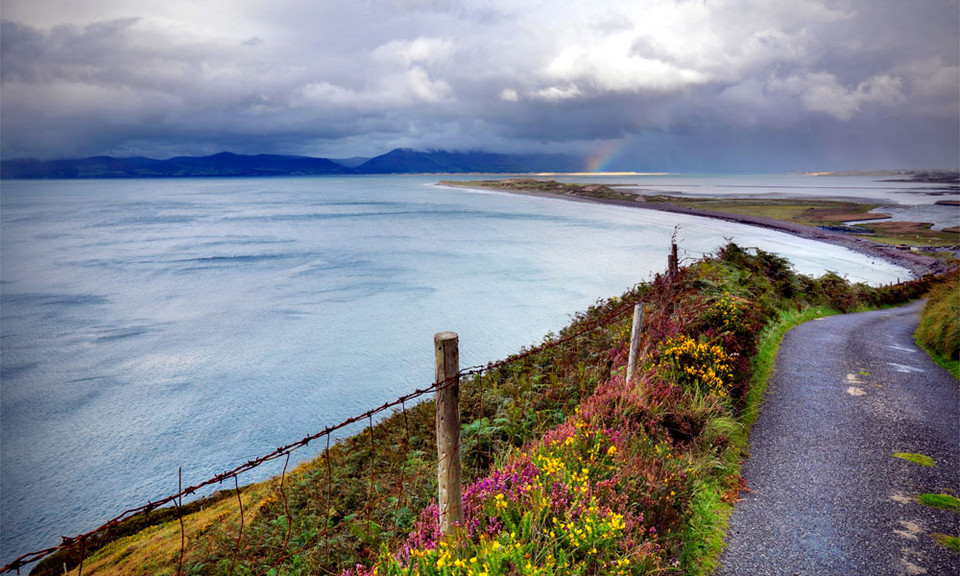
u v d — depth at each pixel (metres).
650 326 9.25
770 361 11.30
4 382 34.44
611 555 3.80
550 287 55.62
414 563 3.60
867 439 7.33
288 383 32.22
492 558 3.34
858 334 15.04
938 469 6.43
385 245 96.31
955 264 73.56
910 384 9.91
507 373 10.91
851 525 5.24
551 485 4.29
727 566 4.58
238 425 27.05
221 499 16.73
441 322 43.16
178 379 34.00
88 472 23.19
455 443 3.69
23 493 21.78
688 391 7.14
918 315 21.95
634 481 4.58
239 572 7.39
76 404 30.70
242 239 114.44
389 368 34.00
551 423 7.56
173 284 67.38
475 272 66.06
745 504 5.62
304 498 9.12
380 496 7.62
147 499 20.88
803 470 6.39
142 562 11.23
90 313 53.72
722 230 119.25
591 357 9.85
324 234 119.00
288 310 51.06
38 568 14.77
